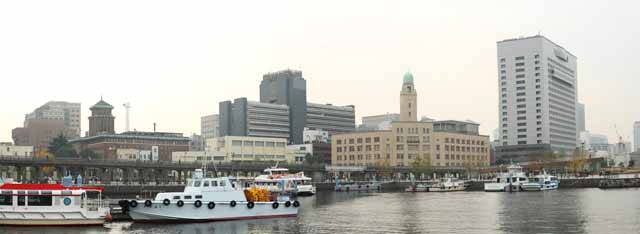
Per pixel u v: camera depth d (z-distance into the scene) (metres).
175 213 94.94
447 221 99.81
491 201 149.00
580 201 143.12
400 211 119.69
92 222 89.19
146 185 175.62
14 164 192.38
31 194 86.81
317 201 155.75
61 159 197.12
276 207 104.88
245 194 103.19
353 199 165.12
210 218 97.75
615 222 95.81
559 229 88.00
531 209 121.00
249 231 87.44
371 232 86.38
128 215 97.31
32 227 86.81
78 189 89.19
